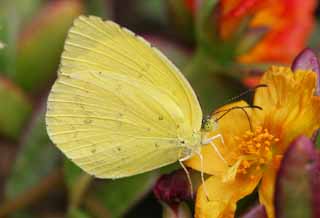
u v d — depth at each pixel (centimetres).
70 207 17
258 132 13
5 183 19
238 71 17
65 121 14
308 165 12
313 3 17
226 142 14
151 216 18
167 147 14
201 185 13
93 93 14
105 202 17
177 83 14
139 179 16
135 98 14
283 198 12
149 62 14
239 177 13
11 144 19
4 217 18
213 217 13
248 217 12
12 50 18
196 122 14
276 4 17
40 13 18
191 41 19
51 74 19
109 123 14
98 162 14
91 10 19
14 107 18
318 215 12
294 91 13
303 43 17
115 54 14
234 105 14
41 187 18
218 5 16
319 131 13
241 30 16
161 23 20
